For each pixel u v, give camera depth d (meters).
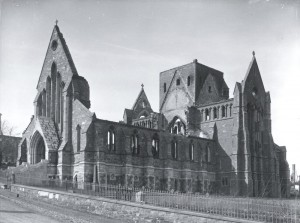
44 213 37.75
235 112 86.25
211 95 102.00
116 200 35.31
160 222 30.81
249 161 84.00
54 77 72.44
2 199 44.47
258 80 92.38
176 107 102.75
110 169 65.06
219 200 30.25
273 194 88.81
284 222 26.94
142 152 71.31
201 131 92.31
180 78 103.75
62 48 71.06
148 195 34.50
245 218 27.64
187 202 31.61
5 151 94.75
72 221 34.69
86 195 38.56
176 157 78.94
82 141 63.53
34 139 69.50
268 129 92.31
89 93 69.56
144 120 96.81
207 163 85.56
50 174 64.00
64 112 67.19
